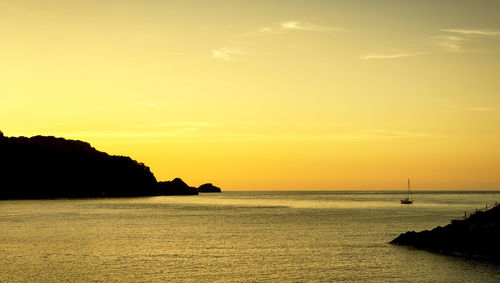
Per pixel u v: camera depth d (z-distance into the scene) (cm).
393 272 6144
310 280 5816
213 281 5738
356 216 16000
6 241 8888
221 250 7988
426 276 5900
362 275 6034
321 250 7950
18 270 6209
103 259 7038
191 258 7194
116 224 12644
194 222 13512
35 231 10681
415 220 14012
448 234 7631
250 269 6406
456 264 6512
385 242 8844
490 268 6241
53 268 6356
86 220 13812
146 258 7162
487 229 7112
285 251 7875
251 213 18050
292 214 17300
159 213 17562
